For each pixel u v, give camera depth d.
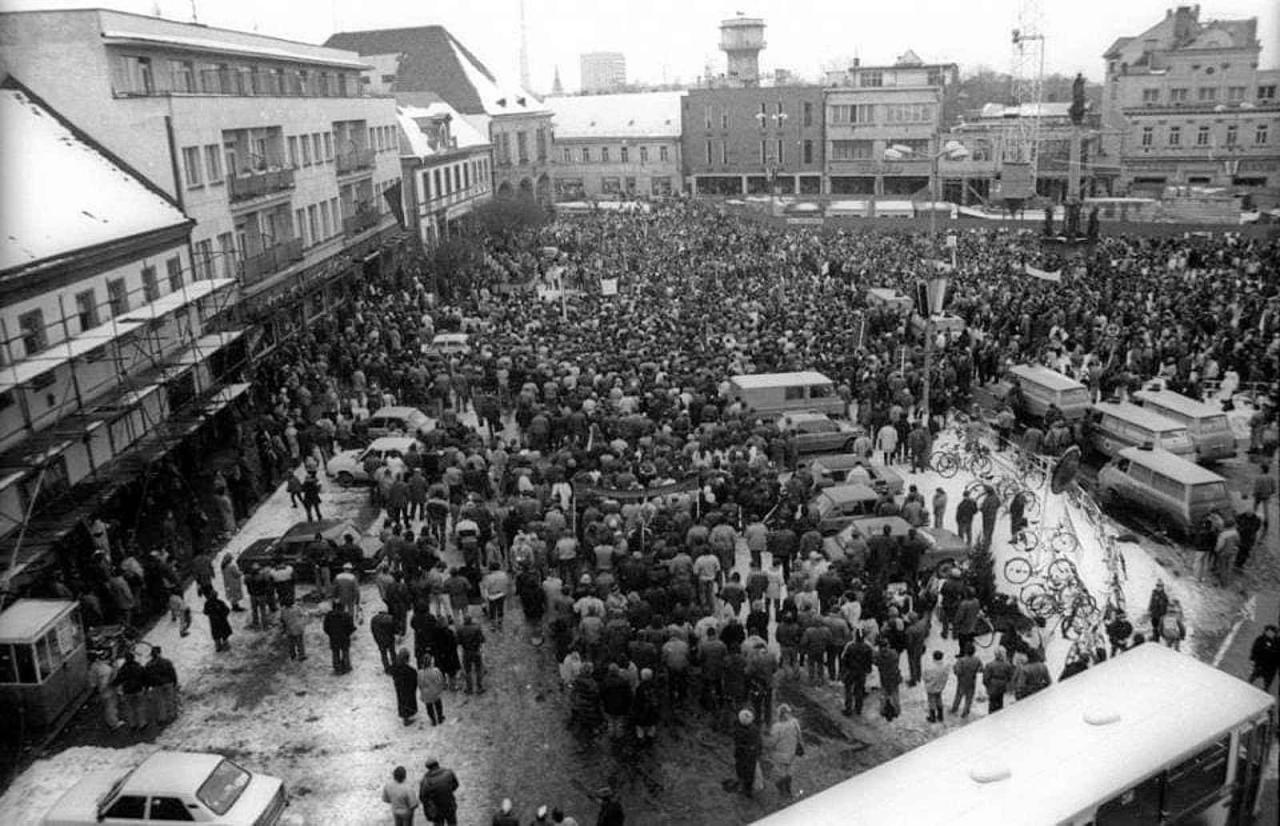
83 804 14.12
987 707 17.28
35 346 24.67
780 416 30.48
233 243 39.59
